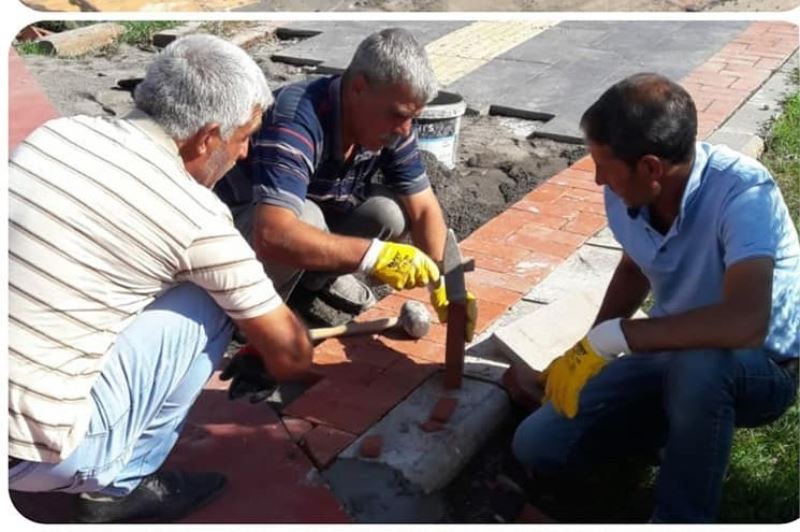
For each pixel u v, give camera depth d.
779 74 7.75
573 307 4.02
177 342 2.93
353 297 4.40
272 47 8.70
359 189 4.13
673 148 2.80
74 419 2.75
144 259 2.76
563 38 8.85
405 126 3.60
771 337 3.04
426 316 4.04
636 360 3.25
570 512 3.33
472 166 6.16
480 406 3.61
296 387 3.79
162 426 3.04
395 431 3.49
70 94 7.20
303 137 3.60
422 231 4.13
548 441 3.27
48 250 2.68
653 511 3.15
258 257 3.64
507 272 4.66
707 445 2.91
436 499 3.31
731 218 2.85
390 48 3.46
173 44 2.90
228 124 2.87
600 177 2.94
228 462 3.39
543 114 7.06
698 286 3.05
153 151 2.79
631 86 2.82
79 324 2.73
